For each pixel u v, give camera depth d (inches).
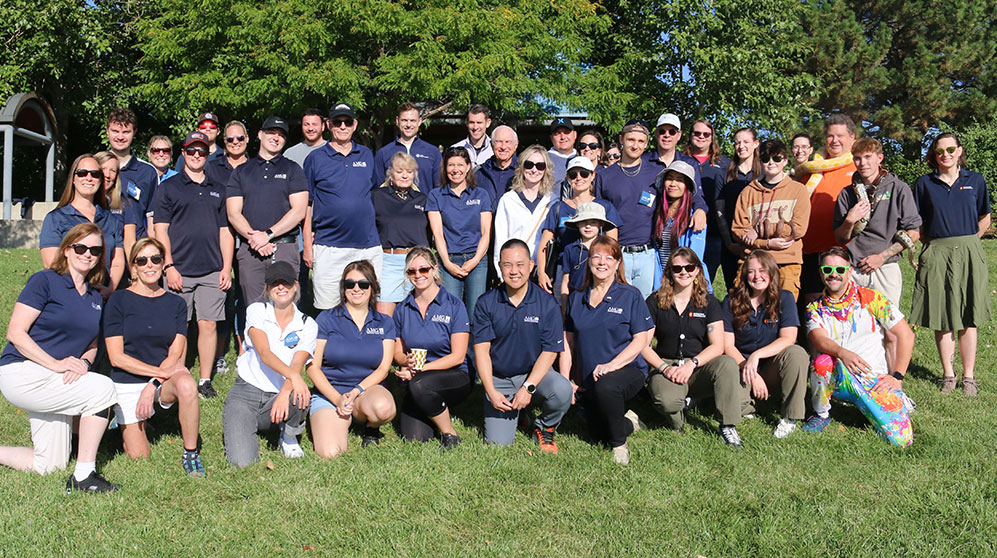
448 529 140.7
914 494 155.9
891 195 231.6
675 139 240.7
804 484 161.8
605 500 152.9
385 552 131.0
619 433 177.6
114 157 202.8
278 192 229.1
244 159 245.8
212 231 229.5
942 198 234.8
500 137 250.5
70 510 144.0
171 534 136.3
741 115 691.4
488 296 187.3
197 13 589.0
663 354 201.9
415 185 246.4
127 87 812.0
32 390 150.9
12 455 161.2
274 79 553.3
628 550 132.6
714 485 161.2
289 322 178.9
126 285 225.6
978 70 1100.5
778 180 223.8
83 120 898.7
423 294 191.5
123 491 152.6
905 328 201.0
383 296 243.9
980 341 301.3
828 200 236.5
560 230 233.6
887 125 1067.3
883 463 174.2
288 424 173.8
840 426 199.9
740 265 235.5
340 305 185.6
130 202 225.3
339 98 561.9
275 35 550.0
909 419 195.0
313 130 262.1
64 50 760.3
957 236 233.1
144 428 173.9
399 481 158.7
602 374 181.0
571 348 198.4
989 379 248.5
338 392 184.4
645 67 687.1
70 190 191.5
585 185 229.5
